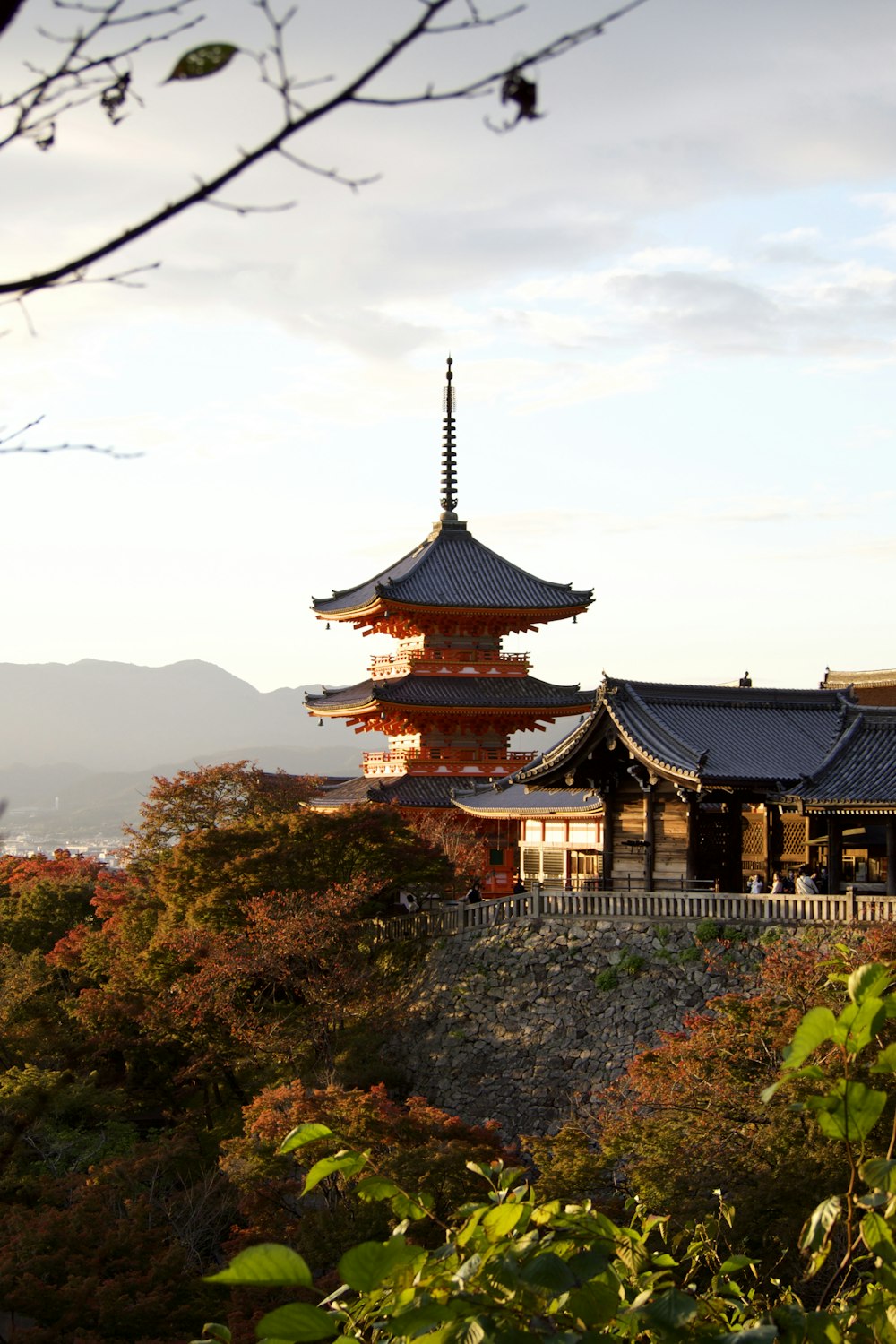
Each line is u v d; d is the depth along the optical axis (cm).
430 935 5428
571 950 4894
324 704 9381
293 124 422
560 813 7012
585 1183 3259
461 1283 746
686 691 5612
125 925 6128
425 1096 4881
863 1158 821
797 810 4781
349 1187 3266
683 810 5159
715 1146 3077
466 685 8969
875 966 774
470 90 422
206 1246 3619
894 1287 782
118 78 462
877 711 5138
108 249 441
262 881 5466
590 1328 748
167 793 7088
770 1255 2769
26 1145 3916
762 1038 3444
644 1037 4531
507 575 9381
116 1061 5803
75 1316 2930
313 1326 671
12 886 8412
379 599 8700
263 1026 5259
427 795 8544
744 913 4612
